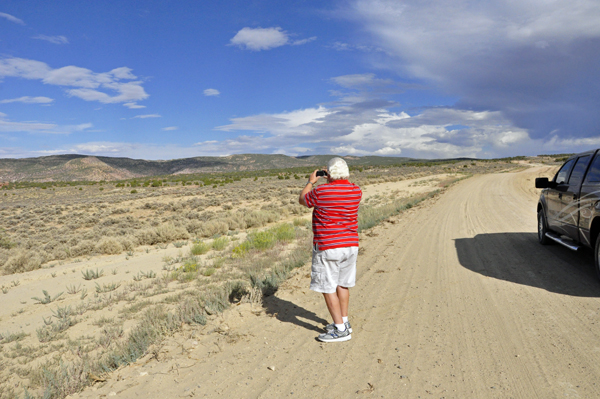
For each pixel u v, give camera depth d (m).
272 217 19.56
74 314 6.11
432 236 9.95
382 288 5.61
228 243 12.83
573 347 3.34
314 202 3.55
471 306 4.60
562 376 2.86
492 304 4.61
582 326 3.78
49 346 4.83
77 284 8.41
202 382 3.13
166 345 4.00
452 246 8.46
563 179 6.93
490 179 41.72
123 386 3.17
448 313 4.41
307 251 8.91
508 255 7.24
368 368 3.18
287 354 3.57
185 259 10.23
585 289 4.96
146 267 9.72
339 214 3.55
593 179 5.43
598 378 2.79
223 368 3.37
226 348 3.81
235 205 30.02
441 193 26.34
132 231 18.89
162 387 3.09
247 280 6.84
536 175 44.56
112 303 6.54
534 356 3.22
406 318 4.33
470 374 2.97
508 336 3.67
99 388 3.19
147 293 6.88
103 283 8.25
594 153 5.66
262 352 3.66
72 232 21.34
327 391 2.84
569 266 6.18
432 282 5.75
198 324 4.57
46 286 8.45
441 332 3.87
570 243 6.29
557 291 4.95
